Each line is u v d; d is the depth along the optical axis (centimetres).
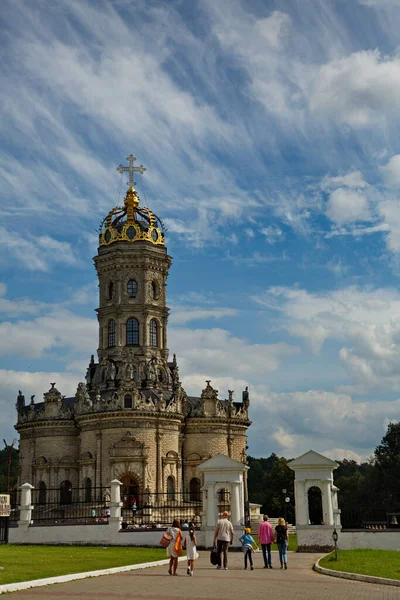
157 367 11644
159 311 11969
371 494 13738
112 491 6756
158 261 12088
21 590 3381
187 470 11406
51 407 11469
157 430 10619
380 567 4181
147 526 8181
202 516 6538
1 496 6231
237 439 11806
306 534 5972
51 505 10825
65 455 11319
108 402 10588
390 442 14162
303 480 6128
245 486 11712
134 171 12494
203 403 11631
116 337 11694
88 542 6681
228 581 3797
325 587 3522
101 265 12038
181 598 3092
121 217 12312
